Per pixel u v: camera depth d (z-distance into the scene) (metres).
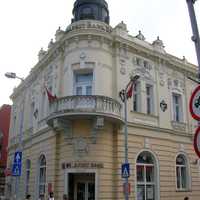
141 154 20.17
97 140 17.77
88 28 19.59
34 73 26.77
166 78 23.55
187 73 25.77
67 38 20.05
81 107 17.28
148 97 22.08
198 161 24.27
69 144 18.28
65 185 17.80
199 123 5.13
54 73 22.12
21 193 25.27
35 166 22.97
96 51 19.48
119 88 19.70
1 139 41.47
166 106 22.73
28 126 26.88
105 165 17.67
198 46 6.05
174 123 23.08
